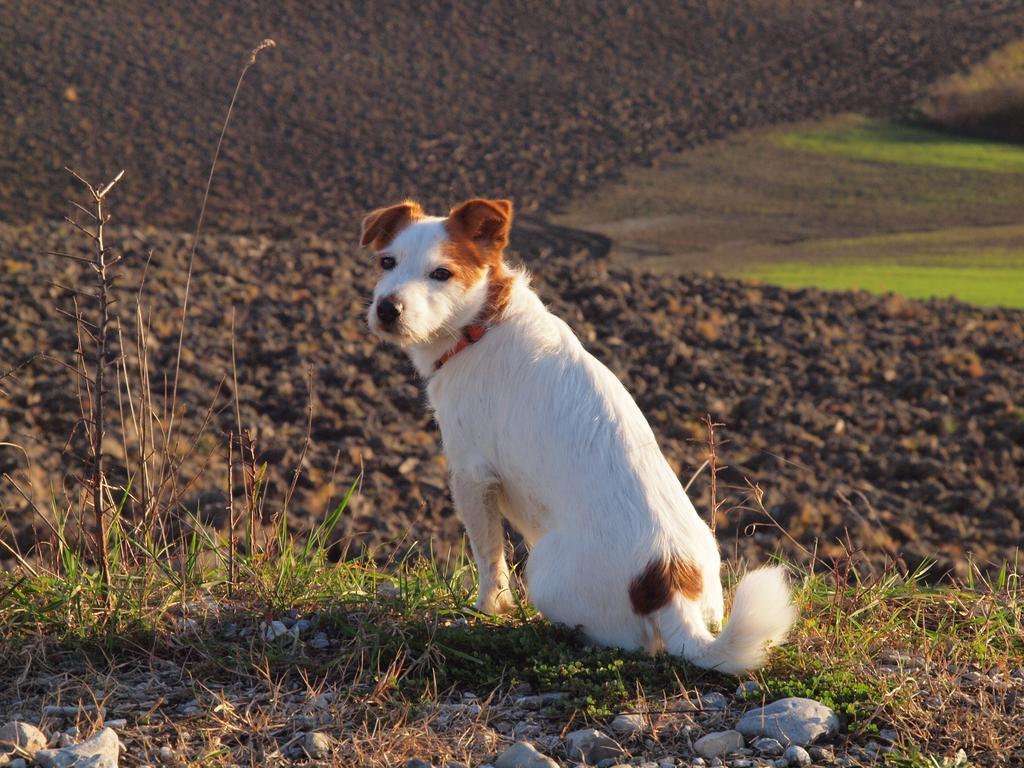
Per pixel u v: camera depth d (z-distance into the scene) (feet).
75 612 17.24
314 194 126.72
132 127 142.10
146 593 18.07
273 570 19.74
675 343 53.52
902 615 19.63
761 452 40.65
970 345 58.08
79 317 19.04
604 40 192.24
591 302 60.03
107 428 37.06
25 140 134.41
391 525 31.78
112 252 39.37
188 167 131.64
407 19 195.42
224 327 52.47
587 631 16.34
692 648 15.46
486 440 17.58
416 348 18.65
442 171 138.10
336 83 166.71
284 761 13.55
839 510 35.27
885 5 215.72
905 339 58.23
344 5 197.67
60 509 28.35
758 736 14.10
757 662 15.16
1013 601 19.38
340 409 43.01
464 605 18.67
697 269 101.96
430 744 13.97
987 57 187.11
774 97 172.45
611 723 14.52
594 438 16.56
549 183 135.85
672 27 198.29
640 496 16.17
